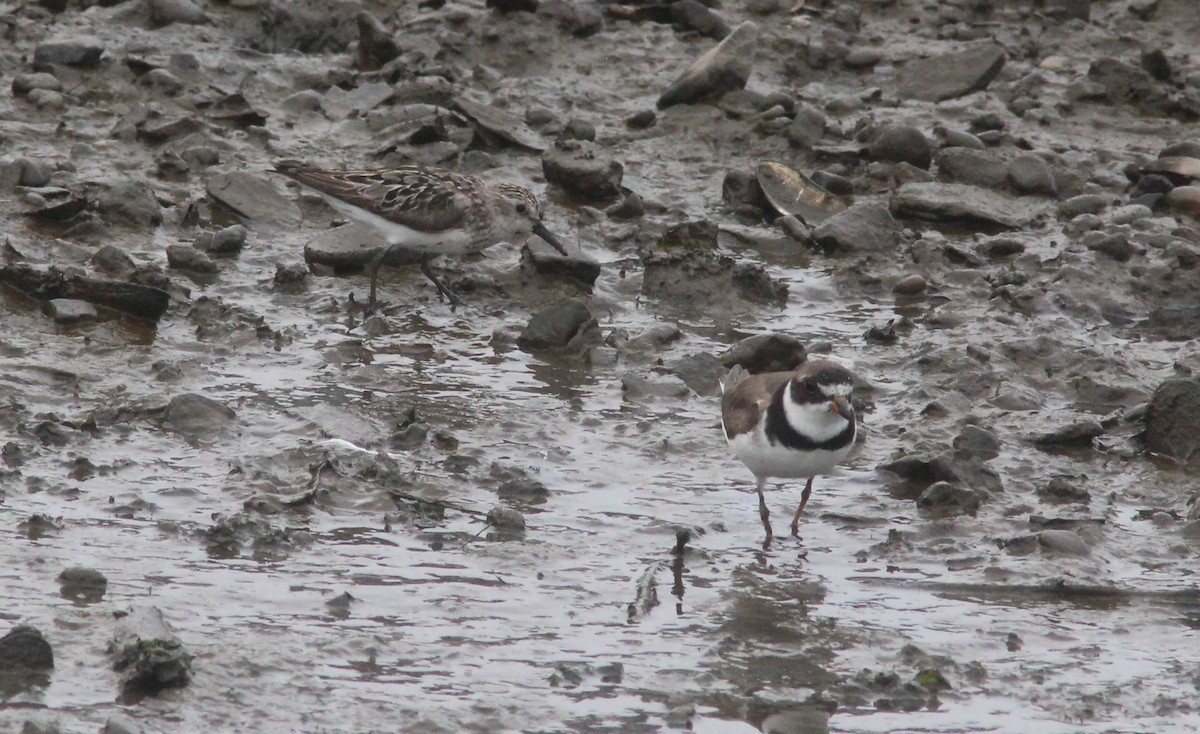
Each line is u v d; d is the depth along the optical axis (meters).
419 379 14.98
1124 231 18.98
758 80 23.50
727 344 16.22
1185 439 13.77
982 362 15.65
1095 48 24.83
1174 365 15.80
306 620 10.34
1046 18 25.34
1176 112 22.78
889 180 20.64
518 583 11.12
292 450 12.91
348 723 9.12
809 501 12.84
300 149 20.36
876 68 24.09
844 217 19.05
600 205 19.88
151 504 11.91
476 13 23.89
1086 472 13.51
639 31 24.41
